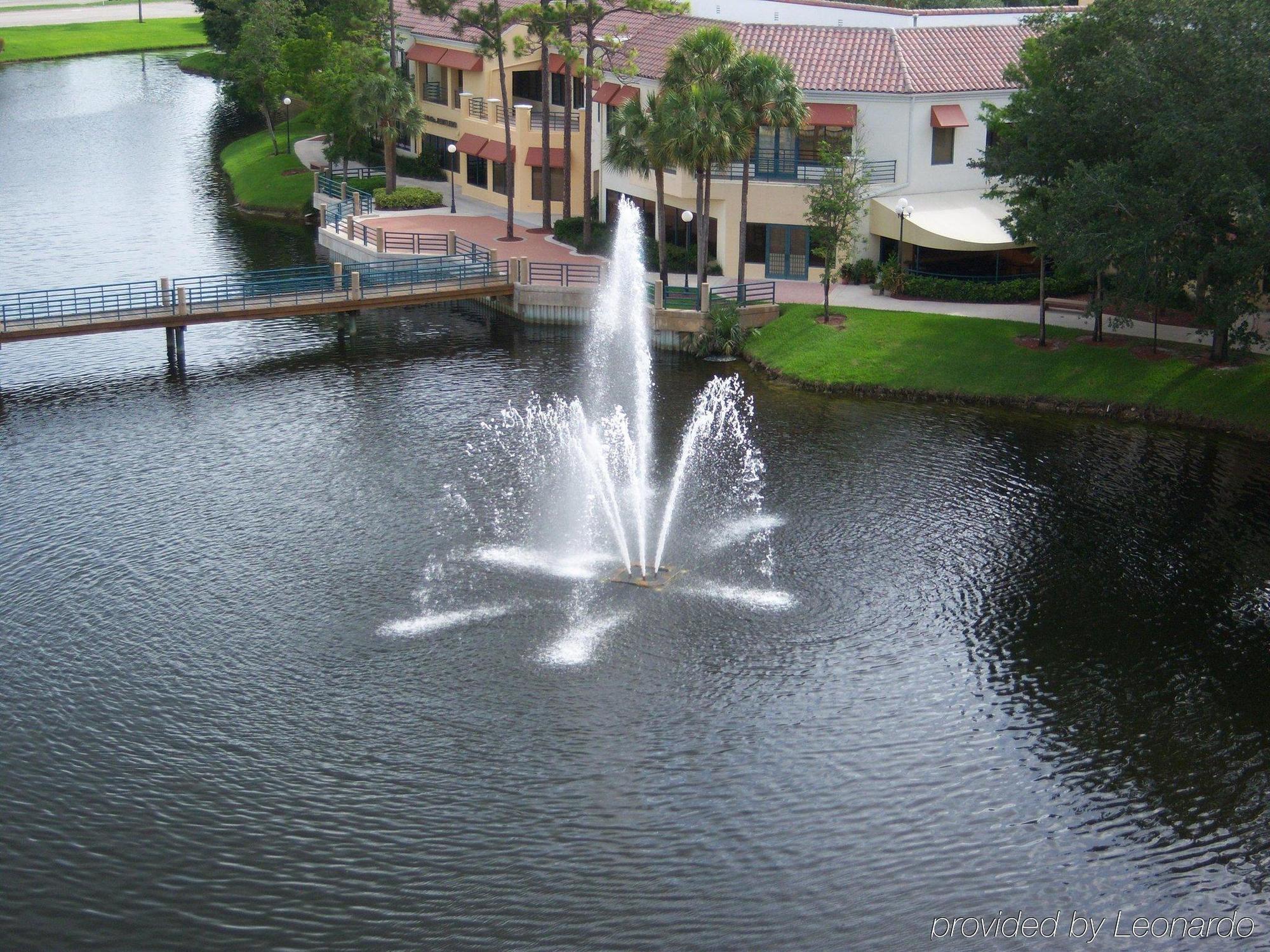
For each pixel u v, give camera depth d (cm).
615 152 6062
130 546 3856
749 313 5809
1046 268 6000
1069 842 2670
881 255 6241
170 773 2859
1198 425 4788
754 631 3403
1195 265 4669
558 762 2895
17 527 3966
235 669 3238
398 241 7025
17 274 6781
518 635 3381
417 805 2766
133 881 2556
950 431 4775
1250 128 4400
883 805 2770
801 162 6181
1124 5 4875
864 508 4122
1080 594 3591
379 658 3281
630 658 3281
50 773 2856
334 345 5806
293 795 2791
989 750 2944
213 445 4625
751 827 2706
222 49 11312
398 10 8994
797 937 2431
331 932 2441
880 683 3186
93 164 9506
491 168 7881
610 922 2464
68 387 5216
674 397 5184
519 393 5206
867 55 6197
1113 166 4691
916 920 2473
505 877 2572
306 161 9106
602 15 6625
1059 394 5003
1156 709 3089
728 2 7362
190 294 5769
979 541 3894
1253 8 4528
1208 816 2744
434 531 3962
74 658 3284
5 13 16788
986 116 6103
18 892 2523
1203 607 3525
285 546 3859
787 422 4884
